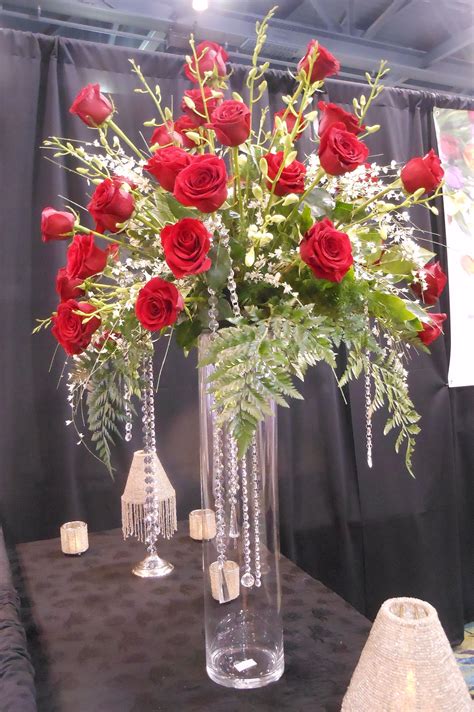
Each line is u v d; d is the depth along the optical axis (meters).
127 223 0.95
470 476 2.63
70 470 1.96
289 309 0.87
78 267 0.93
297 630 1.13
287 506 2.21
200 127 1.05
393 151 2.35
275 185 0.91
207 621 1.01
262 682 0.97
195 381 2.12
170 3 2.10
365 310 0.94
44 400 1.96
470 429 2.62
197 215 0.95
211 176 0.83
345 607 1.21
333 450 2.28
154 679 1.00
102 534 1.70
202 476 1.02
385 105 2.35
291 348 0.83
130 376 1.00
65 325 0.97
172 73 2.06
